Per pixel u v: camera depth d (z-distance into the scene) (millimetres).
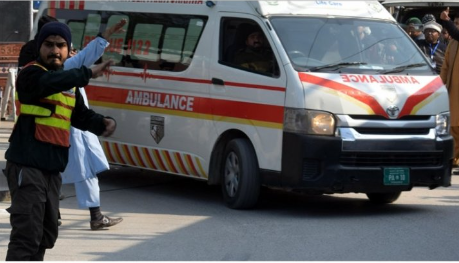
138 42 13047
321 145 10539
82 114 7203
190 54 12133
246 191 11164
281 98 10789
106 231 10039
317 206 11867
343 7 11938
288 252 8969
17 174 6812
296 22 11414
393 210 11555
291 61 10891
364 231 10070
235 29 11625
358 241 9523
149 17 12992
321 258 8695
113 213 11156
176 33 12477
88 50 7223
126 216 10953
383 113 10805
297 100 10609
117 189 13156
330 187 10609
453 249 9141
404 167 10914
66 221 10641
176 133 12250
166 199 12273
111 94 13289
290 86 10703
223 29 11773
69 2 14430
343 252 8969
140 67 12891
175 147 12281
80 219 10781
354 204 12055
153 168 12750
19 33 21688
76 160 9852
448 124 11406
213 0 11992
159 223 10516
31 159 6801
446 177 11375
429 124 11148
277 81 10867
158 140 12547
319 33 11367
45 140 6832
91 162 9953
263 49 11195
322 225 10422
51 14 14680
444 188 13469
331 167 10578
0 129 19188
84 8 14148
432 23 16781
